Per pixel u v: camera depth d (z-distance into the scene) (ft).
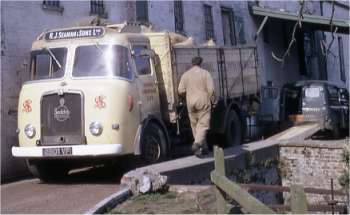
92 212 25.41
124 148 33.94
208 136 48.08
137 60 36.83
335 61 105.50
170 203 28.27
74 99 34.06
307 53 97.30
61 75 35.06
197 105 37.83
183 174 33.19
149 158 36.35
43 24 44.45
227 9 75.77
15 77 41.24
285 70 91.40
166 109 39.63
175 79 39.93
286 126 65.36
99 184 34.30
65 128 34.09
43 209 27.63
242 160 41.47
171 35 42.47
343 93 70.74
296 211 17.84
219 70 47.52
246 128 53.88
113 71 34.73
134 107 35.19
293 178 48.14
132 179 29.89
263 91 66.49
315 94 65.10
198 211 26.66
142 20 57.62
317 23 78.64
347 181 44.01
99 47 35.27
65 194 31.37
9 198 31.45
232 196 20.72
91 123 33.63
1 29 40.32
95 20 39.88
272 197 44.65
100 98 33.68
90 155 33.42
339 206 31.07
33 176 40.65
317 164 47.01
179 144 43.83
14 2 41.70
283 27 91.35
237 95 51.08
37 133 34.68
